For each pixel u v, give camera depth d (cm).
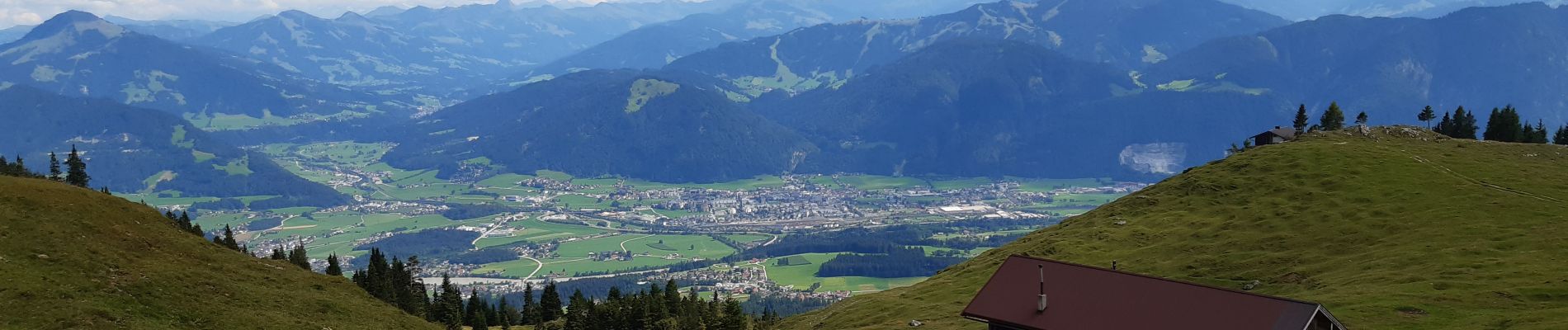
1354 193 14988
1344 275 11512
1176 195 17212
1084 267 8600
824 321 15100
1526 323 8438
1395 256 11794
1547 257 10906
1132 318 7938
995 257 16338
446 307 17675
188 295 10300
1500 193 14362
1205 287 7888
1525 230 12244
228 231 16775
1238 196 16200
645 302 17775
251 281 11869
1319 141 19062
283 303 11288
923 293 15100
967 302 13612
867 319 14038
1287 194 15612
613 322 16788
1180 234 14875
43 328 8319
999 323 8462
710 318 16162
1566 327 8044
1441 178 15350
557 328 19175
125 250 11175
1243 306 7600
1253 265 12794
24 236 10262
